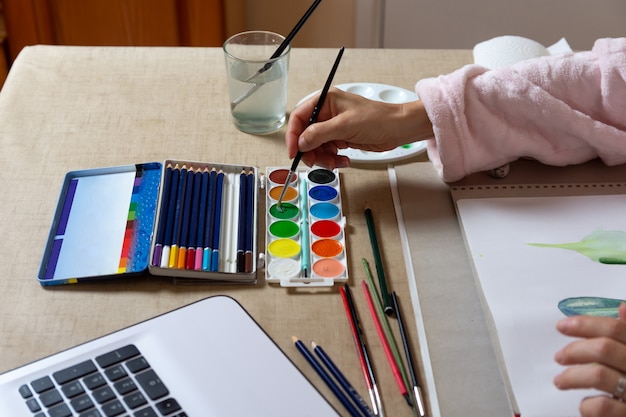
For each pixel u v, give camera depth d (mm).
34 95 903
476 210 736
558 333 600
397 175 803
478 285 650
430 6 1699
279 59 826
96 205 736
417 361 596
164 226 700
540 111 771
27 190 756
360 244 711
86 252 680
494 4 1688
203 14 1570
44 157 802
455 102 765
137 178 772
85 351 579
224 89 935
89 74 949
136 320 624
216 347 586
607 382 523
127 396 543
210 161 807
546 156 791
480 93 780
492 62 938
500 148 780
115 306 636
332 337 614
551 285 646
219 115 885
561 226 716
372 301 649
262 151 830
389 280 671
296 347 601
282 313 635
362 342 607
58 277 652
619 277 656
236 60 822
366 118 775
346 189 783
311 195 761
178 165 785
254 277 665
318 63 993
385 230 729
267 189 769
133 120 868
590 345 538
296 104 915
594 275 658
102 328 616
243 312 622
